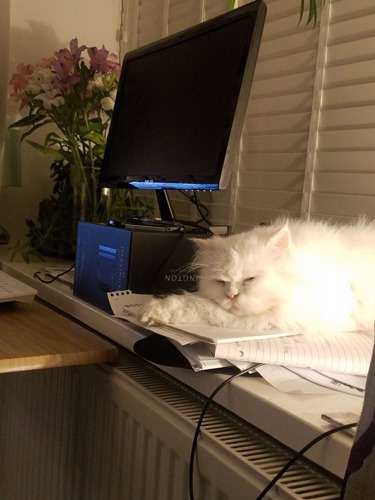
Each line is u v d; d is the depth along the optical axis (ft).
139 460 2.81
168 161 3.83
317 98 4.02
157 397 2.73
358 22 3.76
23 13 5.78
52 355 2.66
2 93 5.68
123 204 5.17
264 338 2.43
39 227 5.69
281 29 4.35
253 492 2.01
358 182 3.75
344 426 1.83
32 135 6.00
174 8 5.54
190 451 2.36
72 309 3.70
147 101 4.25
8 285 3.70
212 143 3.45
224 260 2.75
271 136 4.46
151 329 2.50
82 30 6.15
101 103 5.09
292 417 1.94
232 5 4.23
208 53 3.71
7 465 4.82
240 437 2.33
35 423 4.20
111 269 3.39
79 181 5.00
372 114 3.67
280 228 2.82
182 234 3.40
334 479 2.02
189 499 2.40
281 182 4.36
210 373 2.38
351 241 3.02
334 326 2.64
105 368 3.19
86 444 3.42
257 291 2.60
